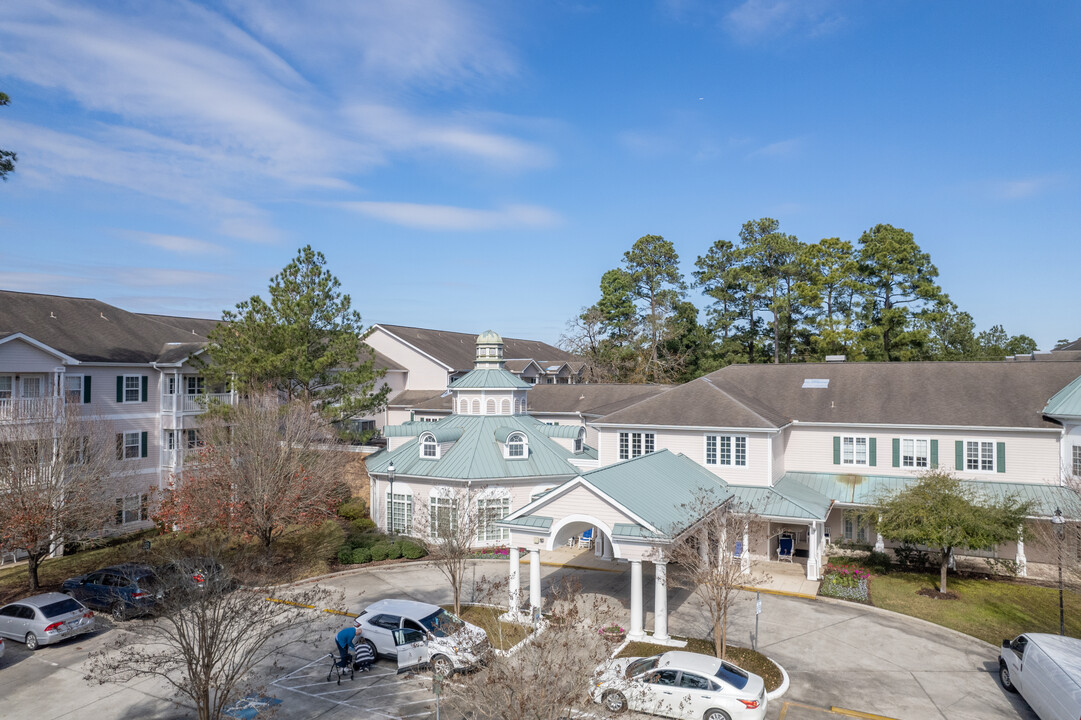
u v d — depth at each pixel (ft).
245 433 103.60
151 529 122.42
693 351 247.29
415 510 118.83
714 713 55.31
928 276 199.52
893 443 113.19
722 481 107.45
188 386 132.57
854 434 116.06
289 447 106.22
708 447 112.16
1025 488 102.83
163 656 55.62
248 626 53.67
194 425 127.54
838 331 205.77
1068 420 101.40
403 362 207.92
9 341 103.50
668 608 87.35
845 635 78.18
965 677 67.46
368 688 64.39
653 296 251.19
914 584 96.27
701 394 120.78
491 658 48.85
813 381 128.98
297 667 69.21
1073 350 157.07
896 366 127.13
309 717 58.65
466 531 97.81
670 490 88.48
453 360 209.46
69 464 95.45
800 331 231.71
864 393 121.60
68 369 113.91
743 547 94.89
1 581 97.14
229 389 131.54
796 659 71.46
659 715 57.52
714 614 68.80
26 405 97.14
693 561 71.41
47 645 74.49
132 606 81.00
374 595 91.61
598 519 76.43
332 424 127.34
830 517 116.88
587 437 163.53
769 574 101.35
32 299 124.47
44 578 97.55
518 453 120.06
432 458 119.65
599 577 100.22
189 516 102.89
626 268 253.24
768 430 106.32
